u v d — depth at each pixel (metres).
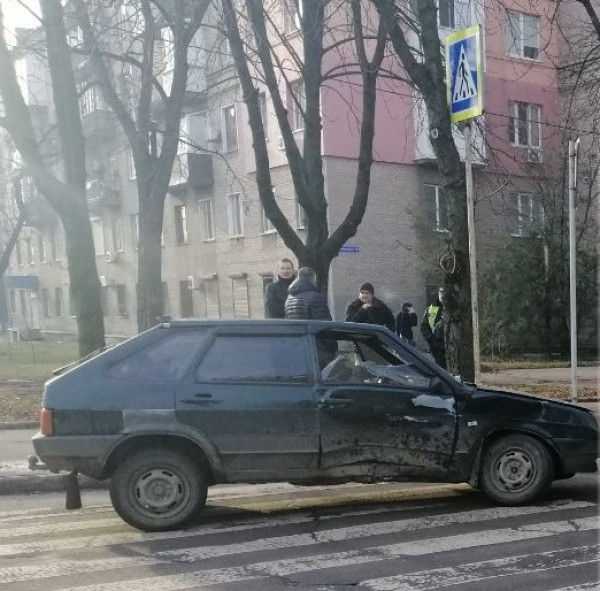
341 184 20.45
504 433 5.80
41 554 4.89
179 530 5.38
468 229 7.98
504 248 19.48
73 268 11.59
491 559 4.60
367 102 10.39
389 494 6.45
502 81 20.44
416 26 10.67
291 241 10.42
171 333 5.59
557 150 18.86
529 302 18.67
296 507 6.05
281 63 12.00
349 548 4.89
